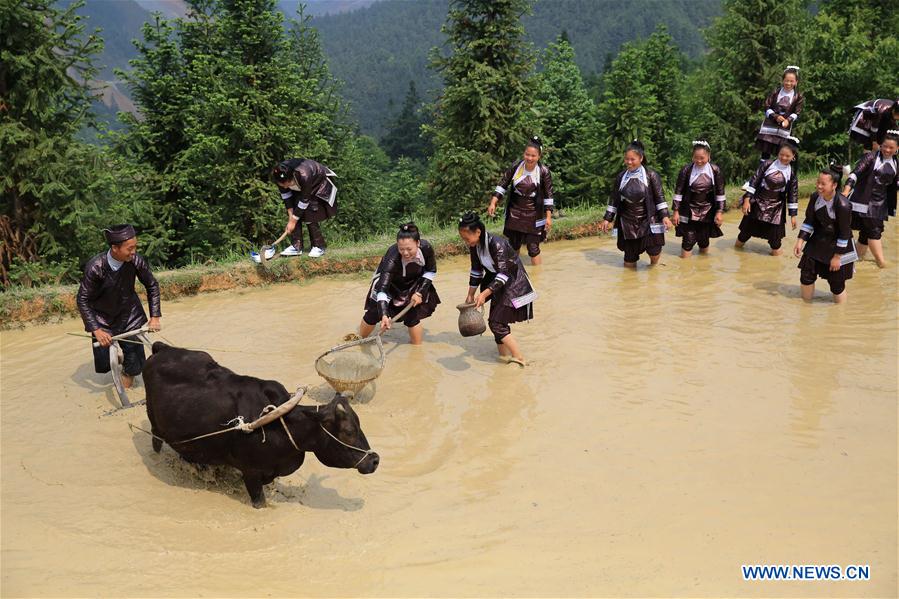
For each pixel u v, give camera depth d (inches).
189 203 684.1
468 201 701.3
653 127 971.3
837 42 855.7
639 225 446.3
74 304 395.9
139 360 287.6
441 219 720.3
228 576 176.2
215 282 433.1
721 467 228.1
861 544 186.7
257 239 675.4
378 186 1101.1
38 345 351.9
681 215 473.4
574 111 992.9
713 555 183.3
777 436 246.7
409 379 301.1
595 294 407.5
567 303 392.8
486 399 281.9
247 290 434.6
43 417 269.6
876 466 226.2
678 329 349.7
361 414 271.1
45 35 506.0
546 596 167.8
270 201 655.1
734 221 580.7
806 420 257.6
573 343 335.3
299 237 463.5
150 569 177.9
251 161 668.1
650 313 373.4
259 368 309.7
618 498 212.5
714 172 461.1
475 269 309.9
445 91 715.4
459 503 213.0
